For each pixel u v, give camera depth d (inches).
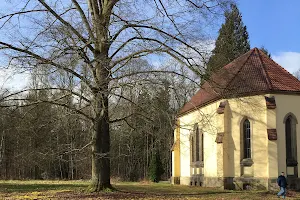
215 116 1197.7
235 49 1927.9
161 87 844.0
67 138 1198.3
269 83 1155.3
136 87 809.5
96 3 908.6
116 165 2381.9
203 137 1330.0
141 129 938.7
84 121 956.0
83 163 1499.8
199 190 1123.9
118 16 883.4
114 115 955.3
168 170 2314.2
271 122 1117.7
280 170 1106.7
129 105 907.4
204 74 881.5
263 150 1122.0
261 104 1138.7
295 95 1159.6
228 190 1123.3
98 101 805.9
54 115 898.1
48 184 1369.3
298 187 1118.4
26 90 844.6
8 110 867.4
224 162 1170.6
